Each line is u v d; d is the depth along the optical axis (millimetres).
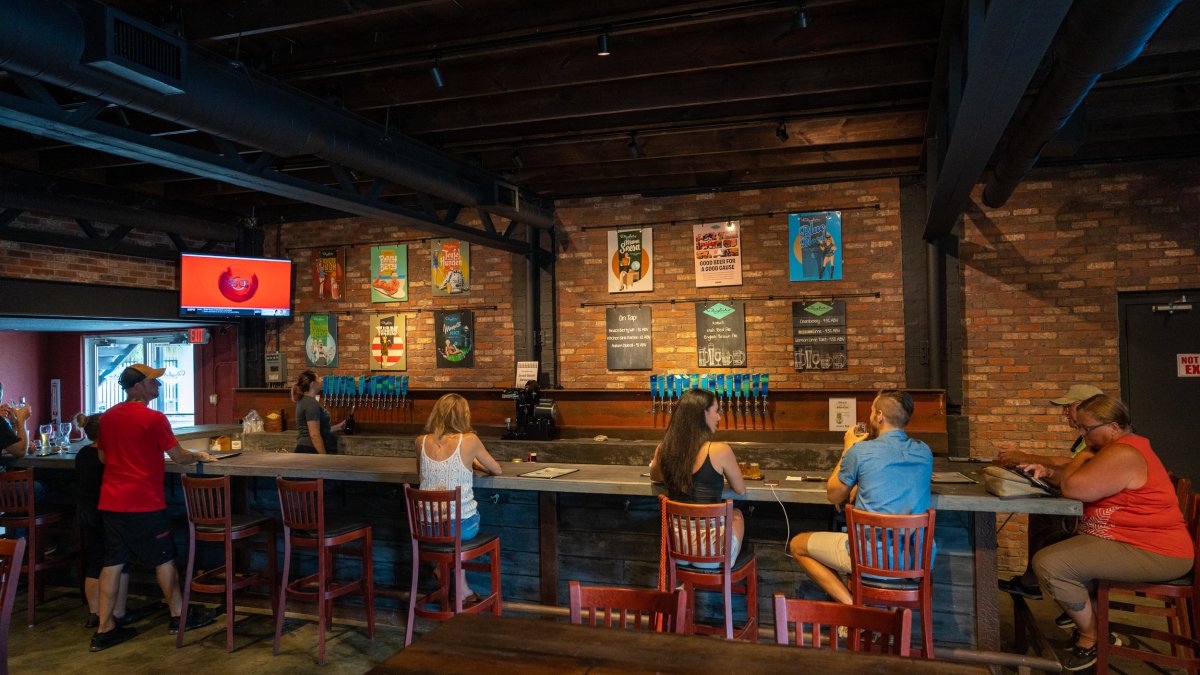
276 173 4367
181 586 5363
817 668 1962
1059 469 4031
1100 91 4848
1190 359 5977
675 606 2281
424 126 5195
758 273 6969
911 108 5066
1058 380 6219
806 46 4020
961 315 6430
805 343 6816
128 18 2887
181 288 7531
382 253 8133
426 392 7719
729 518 3410
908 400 3527
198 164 3932
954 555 3922
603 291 7371
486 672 1975
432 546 4004
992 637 3818
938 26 3818
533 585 4609
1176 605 3781
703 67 4207
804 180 6801
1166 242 5996
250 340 8594
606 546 4457
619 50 4301
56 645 4512
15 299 6480
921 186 6555
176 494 5414
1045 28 2205
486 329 7762
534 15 3848
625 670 1971
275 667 4148
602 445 6766
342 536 4316
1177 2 2119
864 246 6707
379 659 4242
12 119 3162
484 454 4168
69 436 6789
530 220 6953
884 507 3406
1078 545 3643
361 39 4109
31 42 2648
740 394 6680
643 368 7238
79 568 5332
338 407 8055
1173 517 3529
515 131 5684
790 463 6383
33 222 6695
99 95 3057
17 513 5137
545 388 7457
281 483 4254
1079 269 6188
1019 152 4219
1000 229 6355
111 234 7238
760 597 4211
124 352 11039
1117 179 6102
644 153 6016
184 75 3182
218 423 9070
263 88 3885
